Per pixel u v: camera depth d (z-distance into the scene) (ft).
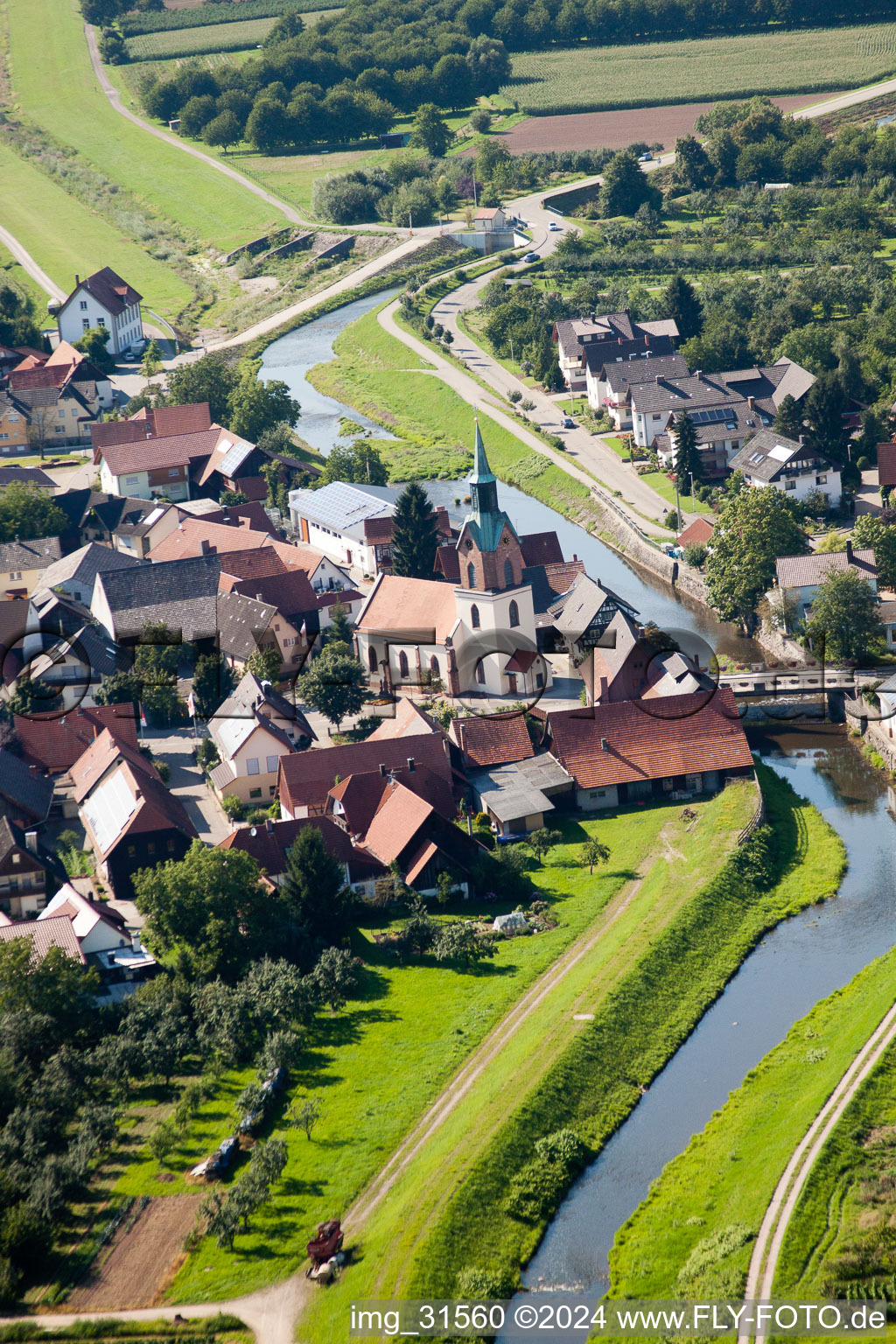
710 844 409.08
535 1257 268.82
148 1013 332.60
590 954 361.92
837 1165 277.03
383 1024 339.36
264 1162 280.10
